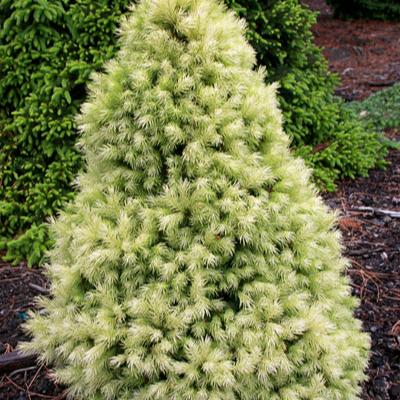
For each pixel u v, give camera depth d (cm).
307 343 192
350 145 480
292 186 206
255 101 197
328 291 214
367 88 810
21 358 266
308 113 454
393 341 287
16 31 356
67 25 361
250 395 190
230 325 187
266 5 444
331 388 200
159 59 190
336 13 1309
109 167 204
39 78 359
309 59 494
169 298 187
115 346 191
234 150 193
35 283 334
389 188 472
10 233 365
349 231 399
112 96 194
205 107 191
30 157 369
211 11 200
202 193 186
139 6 201
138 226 195
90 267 191
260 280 197
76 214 218
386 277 344
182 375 186
